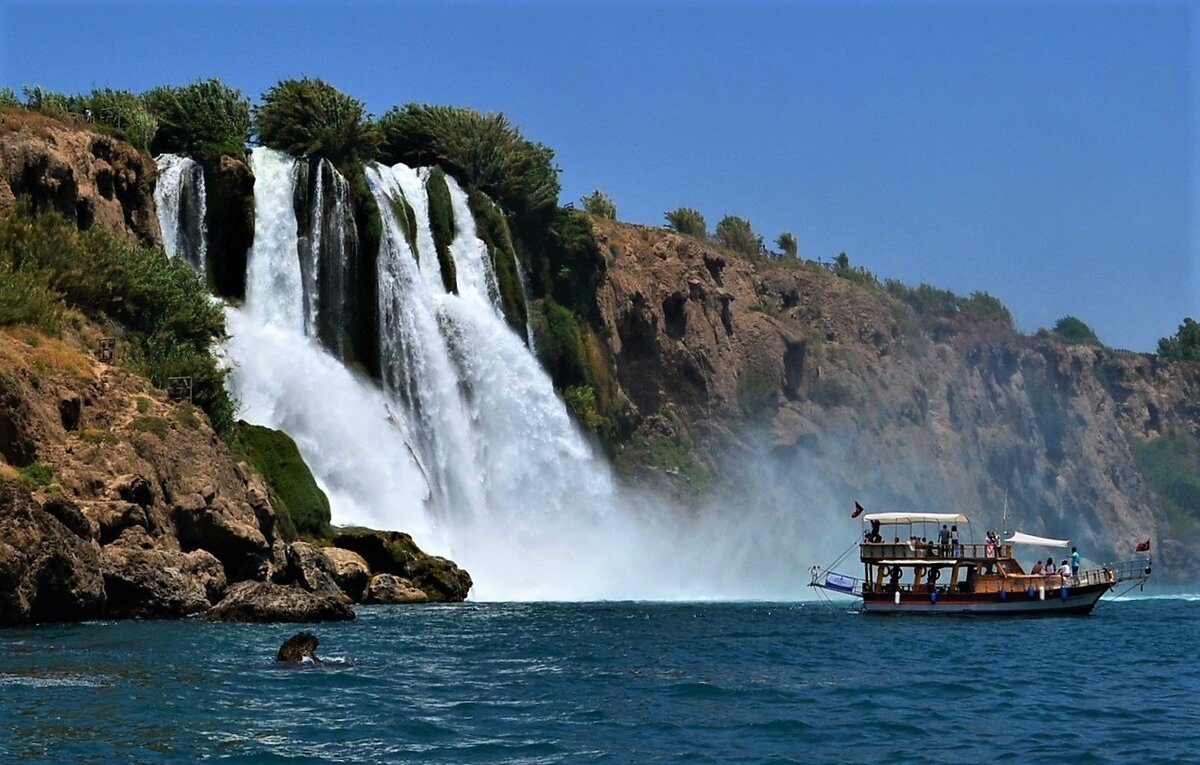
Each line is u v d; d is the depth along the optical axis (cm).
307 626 4672
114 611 4741
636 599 7444
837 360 12581
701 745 2858
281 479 6194
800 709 3309
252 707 3078
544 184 10088
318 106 8344
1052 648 4875
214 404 6094
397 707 3148
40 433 5041
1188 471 15638
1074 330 17050
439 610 5609
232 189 7638
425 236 8819
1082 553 13750
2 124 6706
